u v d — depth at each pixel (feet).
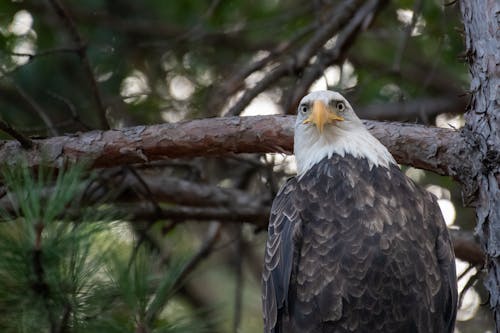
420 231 30.14
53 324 20.95
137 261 24.54
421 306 29.35
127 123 48.91
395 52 52.65
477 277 34.27
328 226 30.12
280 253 30.53
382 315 29.17
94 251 22.47
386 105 51.57
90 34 51.08
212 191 45.16
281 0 54.13
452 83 52.37
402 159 32.19
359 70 52.06
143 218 43.01
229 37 51.47
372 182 30.91
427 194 31.58
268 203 44.80
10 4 49.78
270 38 53.01
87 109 49.37
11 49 48.88
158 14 53.62
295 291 30.04
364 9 44.45
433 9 49.32
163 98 49.90
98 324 21.56
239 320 45.68
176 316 25.03
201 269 48.49
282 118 33.58
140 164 37.76
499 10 28.94
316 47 44.88
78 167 22.22
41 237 20.39
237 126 33.45
